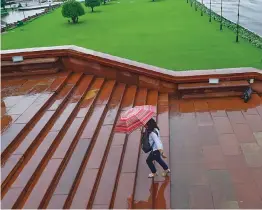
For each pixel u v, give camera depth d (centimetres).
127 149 703
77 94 888
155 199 588
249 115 884
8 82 970
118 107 862
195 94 1006
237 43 2533
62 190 544
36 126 698
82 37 3338
